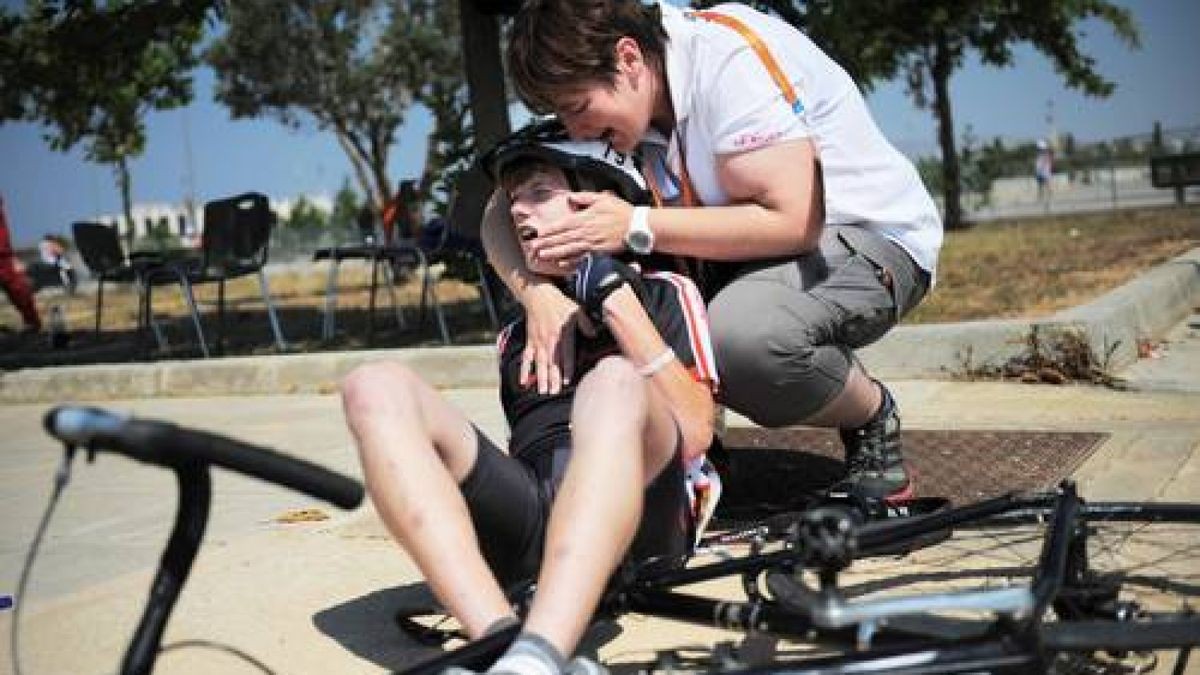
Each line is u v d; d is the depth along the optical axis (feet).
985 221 82.48
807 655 7.73
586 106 9.22
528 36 9.13
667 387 8.46
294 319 44.09
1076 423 14.66
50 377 27.22
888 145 10.97
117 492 16.24
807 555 6.00
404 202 42.88
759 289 10.36
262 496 15.06
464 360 22.67
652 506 7.89
